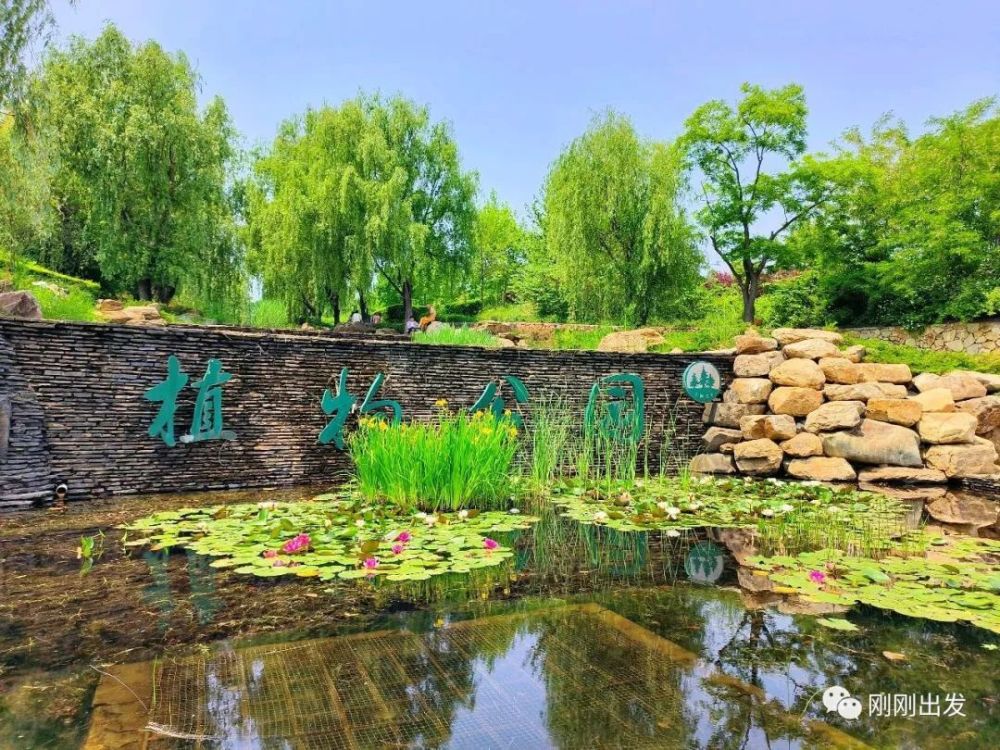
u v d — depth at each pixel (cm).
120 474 536
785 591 312
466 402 701
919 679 218
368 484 521
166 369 556
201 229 1362
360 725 182
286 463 609
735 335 1052
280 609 275
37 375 502
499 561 357
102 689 201
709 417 825
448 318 2297
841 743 177
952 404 736
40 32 842
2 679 207
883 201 1418
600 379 769
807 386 764
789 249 1524
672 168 1541
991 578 322
